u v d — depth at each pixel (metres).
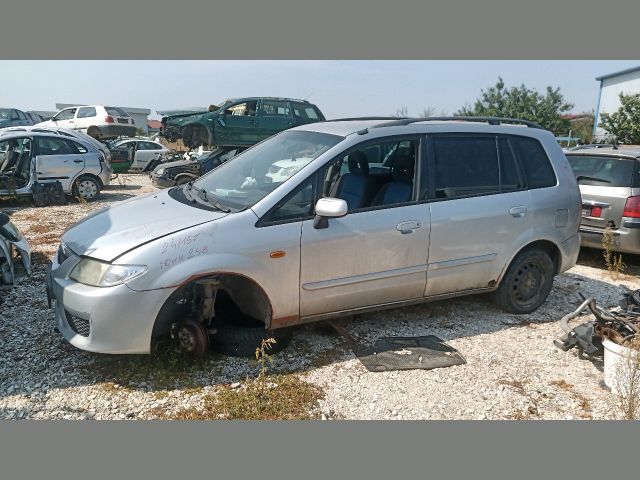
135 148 21.73
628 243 6.59
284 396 3.51
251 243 3.63
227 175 4.43
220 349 3.93
